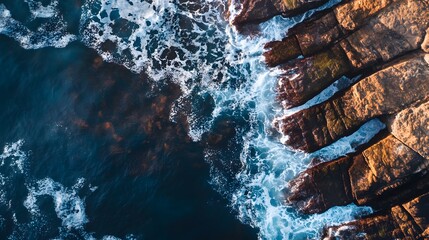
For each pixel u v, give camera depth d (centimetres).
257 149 2303
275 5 2298
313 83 2247
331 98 2241
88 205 2220
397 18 2092
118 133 2298
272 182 2266
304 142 2255
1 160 2272
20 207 2219
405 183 2095
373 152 2142
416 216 2083
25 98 2345
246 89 2361
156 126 2314
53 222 2205
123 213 2211
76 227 2202
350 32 2191
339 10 2202
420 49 2083
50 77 2370
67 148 2280
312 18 2291
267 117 2322
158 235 2189
